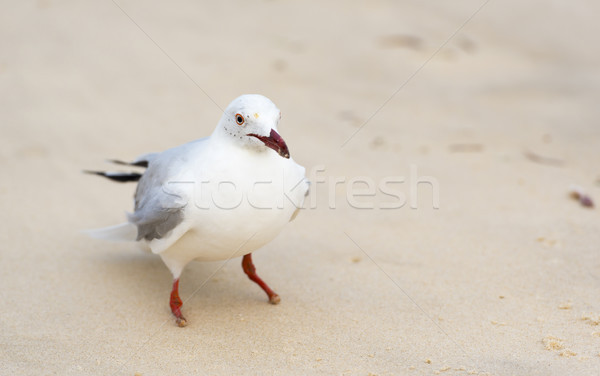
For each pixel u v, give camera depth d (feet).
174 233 17.04
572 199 26.76
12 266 21.09
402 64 44.55
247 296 19.98
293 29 49.11
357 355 16.66
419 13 53.11
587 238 23.18
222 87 38.58
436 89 41.50
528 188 27.94
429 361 16.26
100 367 15.97
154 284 20.56
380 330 17.92
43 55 41.47
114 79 39.11
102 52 42.39
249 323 18.33
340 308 19.19
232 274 21.40
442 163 30.83
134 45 43.62
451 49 47.70
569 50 48.85
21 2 48.93
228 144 17.08
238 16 50.85
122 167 29.09
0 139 31.83
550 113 38.52
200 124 34.17
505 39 50.26
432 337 17.51
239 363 16.26
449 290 20.16
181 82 39.24
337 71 42.91
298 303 19.52
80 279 20.57
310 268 21.74
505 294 19.80
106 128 33.37
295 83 40.55
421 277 21.03
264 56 43.96
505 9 54.54
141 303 19.33
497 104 39.78
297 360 16.44
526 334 17.52
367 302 19.54
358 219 25.41
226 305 19.38
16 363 15.99
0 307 18.67
